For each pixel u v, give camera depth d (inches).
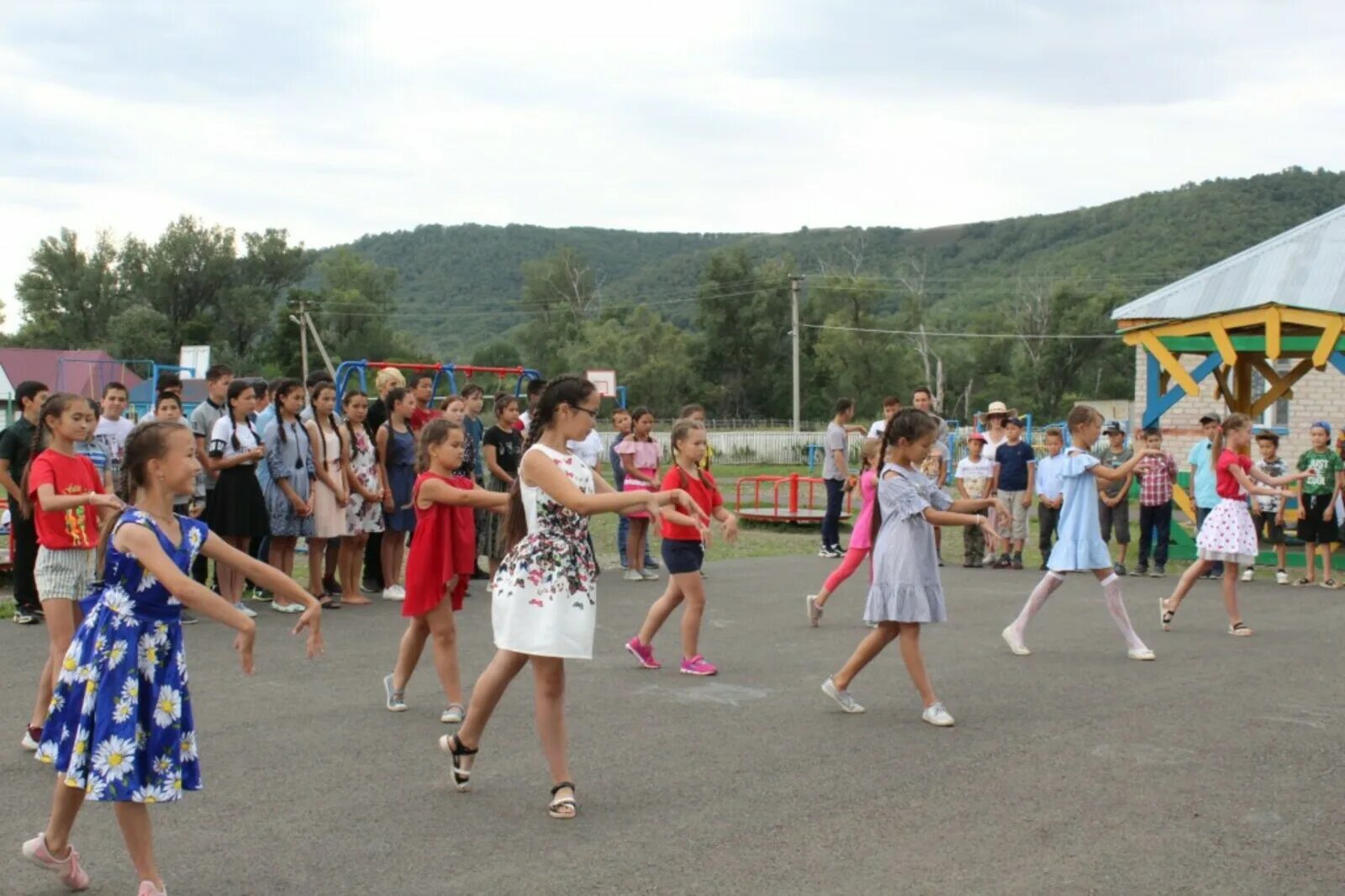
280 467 409.4
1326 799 220.7
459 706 271.6
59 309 2748.5
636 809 213.3
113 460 419.5
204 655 345.4
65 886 177.6
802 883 178.9
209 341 2684.5
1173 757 248.1
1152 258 4534.9
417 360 2970.0
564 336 3412.9
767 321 2933.1
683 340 2930.6
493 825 204.1
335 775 232.2
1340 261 747.4
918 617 271.1
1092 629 408.2
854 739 261.6
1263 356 738.2
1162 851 193.6
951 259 6200.8
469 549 270.5
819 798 219.8
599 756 246.8
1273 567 597.9
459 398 498.3
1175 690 311.9
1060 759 246.5
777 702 296.8
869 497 399.9
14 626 380.5
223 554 175.2
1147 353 628.4
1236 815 211.5
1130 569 589.9
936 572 277.6
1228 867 186.7
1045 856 191.0
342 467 427.2
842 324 2849.4
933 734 266.1
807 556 626.5
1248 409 740.7
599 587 502.0
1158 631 403.9
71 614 248.4
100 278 2746.1
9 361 1659.7
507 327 6028.5
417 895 174.1
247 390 402.3
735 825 204.7
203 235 2763.3
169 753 165.8
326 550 438.6
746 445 2004.2
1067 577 551.5
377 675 321.1
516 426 506.9
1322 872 185.0
